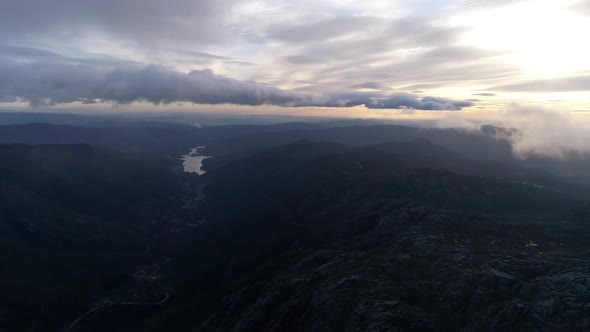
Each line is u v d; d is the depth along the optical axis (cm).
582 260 9438
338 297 9394
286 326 9669
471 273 9362
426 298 8812
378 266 10838
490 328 7650
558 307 7719
